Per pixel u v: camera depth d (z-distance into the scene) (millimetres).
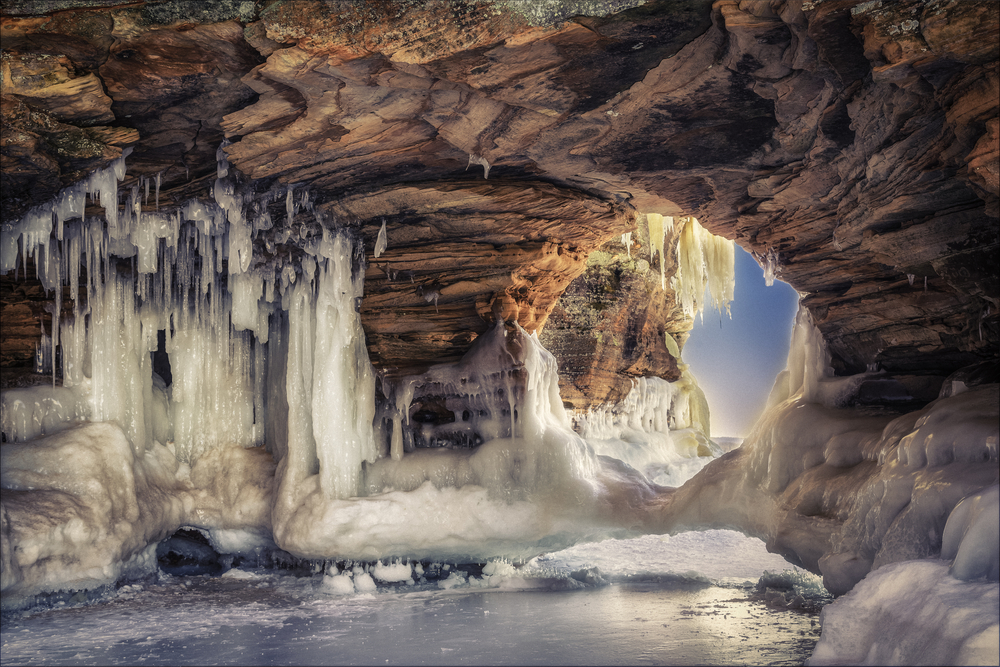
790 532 7715
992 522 4496
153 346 10648
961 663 3775
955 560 4617
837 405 8727
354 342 10117
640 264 19750
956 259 6734
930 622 4316
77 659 6348
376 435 10492
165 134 7344
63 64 6184
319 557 9680
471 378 10234
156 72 6395
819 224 8039
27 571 8133
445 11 5719
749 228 8930
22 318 10227
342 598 9086
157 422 10906
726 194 8219
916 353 8250
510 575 10117
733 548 12859
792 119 6547
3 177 7086
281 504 9891
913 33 4930
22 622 7781
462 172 8688
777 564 11461
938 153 5914
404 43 5883
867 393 8562
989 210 5680
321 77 6359
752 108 6586
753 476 9023
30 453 8977
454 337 10406
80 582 8695
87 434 9453
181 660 6258
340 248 9703
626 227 10203
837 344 9086
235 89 6688
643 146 7359
